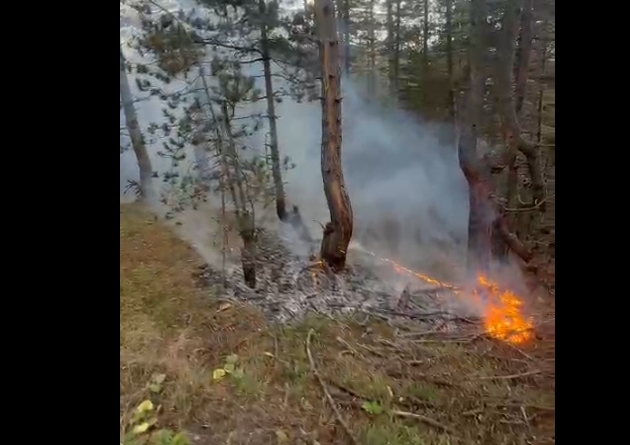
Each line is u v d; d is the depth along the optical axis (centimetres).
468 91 618
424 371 399
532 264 629
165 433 308
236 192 711
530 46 782
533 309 532
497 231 636
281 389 367
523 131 808
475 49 598
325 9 572
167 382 360
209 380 371
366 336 454
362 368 397
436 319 504
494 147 725
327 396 356
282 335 438
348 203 614
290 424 330
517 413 348
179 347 413
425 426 337
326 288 573
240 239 708
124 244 663
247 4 743
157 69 700
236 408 342
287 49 804
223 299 527
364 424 332
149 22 673
